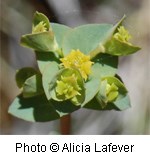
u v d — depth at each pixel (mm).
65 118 96
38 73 81
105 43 77
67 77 74
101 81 77
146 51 118
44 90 75
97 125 120
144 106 117
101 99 75
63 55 79
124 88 76
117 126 119
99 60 79
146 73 118
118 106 79
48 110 81
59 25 81
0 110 122
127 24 121
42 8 122
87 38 80
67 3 122
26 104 81
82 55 77
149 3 121
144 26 119
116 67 79
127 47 75
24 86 77
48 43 76
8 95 122
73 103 76
